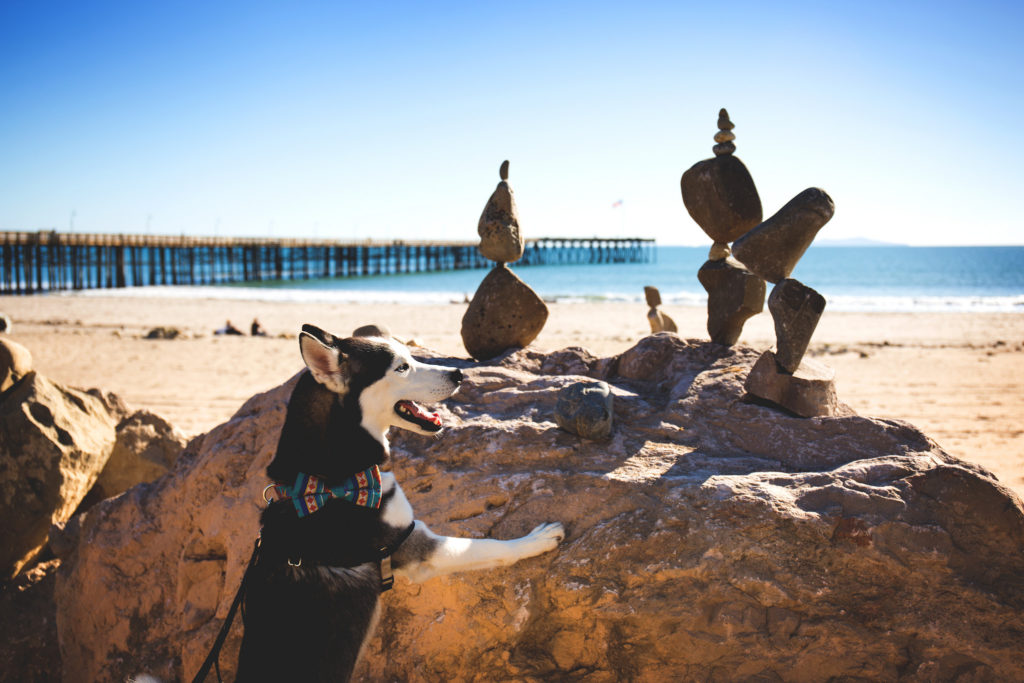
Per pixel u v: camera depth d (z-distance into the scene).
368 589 2.86
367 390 2.94
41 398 5.89
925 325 26.34
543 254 97.06
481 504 3.70
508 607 3.36
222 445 4.58
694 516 3.31
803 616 3.13
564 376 4.65
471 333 5.28
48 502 5.63
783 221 4.00
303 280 63.56
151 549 4.45
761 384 4.11
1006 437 10.02
